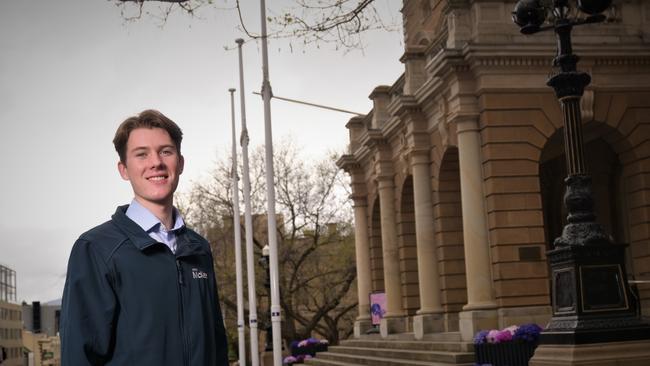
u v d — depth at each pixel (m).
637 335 10.73
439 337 24.56
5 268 127.94
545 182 30.33
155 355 3.21
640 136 23.44
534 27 11.99
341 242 51.91
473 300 22.20
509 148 22.42
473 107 22.81
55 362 125.00
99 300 3.18
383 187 31.78
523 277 21.92
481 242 22.31
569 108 11.58
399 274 31.33
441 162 25.97
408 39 38.53
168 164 3.51
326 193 49.53
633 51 23.12
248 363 61.22
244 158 34.97
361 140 35.50
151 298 3.27
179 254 3.40
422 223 26.89
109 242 3.30
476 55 22.17
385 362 23.48
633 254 23.61
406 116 27.47
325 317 51.62
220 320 3.65
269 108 25.88
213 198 49.28
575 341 10.62
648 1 23.62
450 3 23.17
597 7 11.58
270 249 25.11
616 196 27.17
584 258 10.94
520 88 22.61
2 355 30.48
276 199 48.53
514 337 18.52
